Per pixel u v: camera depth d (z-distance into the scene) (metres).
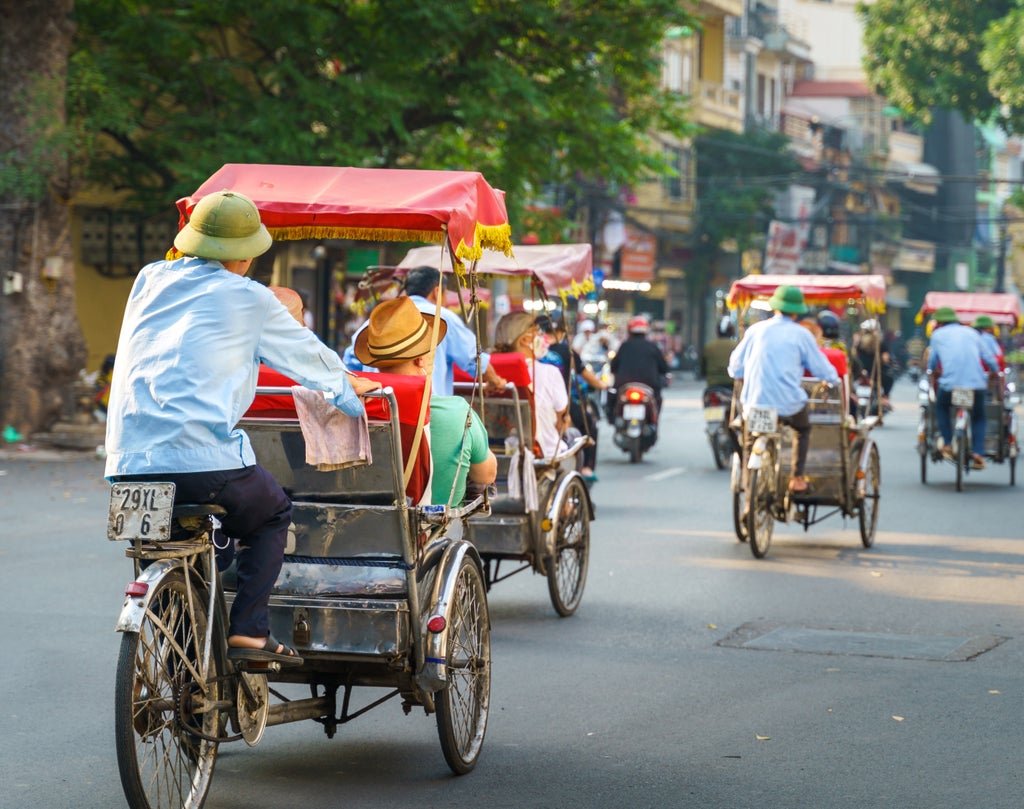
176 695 5.95
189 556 6.02
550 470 11.09
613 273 62.03
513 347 11.62
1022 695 8.77
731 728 7.93
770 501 14.30
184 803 6.10
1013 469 21.58
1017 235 109.25
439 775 7.05
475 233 7.73
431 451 7.51
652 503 18.83
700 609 11.56
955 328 20.53
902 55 53.28
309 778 6.98
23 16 22.98
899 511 18.22
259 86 27.33
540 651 9.92
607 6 27.55
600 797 6.69
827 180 77.12
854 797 6.68
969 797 6.69
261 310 6.04
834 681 9.09
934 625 11.00
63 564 12.95
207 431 5.85
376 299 13.36
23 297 23.36
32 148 23.09
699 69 69.56
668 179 65.44
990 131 112.00
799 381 14.12
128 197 29.55
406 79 26.56
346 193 7.56
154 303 6.02
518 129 28.17
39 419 23.52
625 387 24.67
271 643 6.33
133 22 25.84
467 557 7.21
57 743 7.43
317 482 6.78
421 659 6.73
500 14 26.33
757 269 67.38
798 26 96.12
